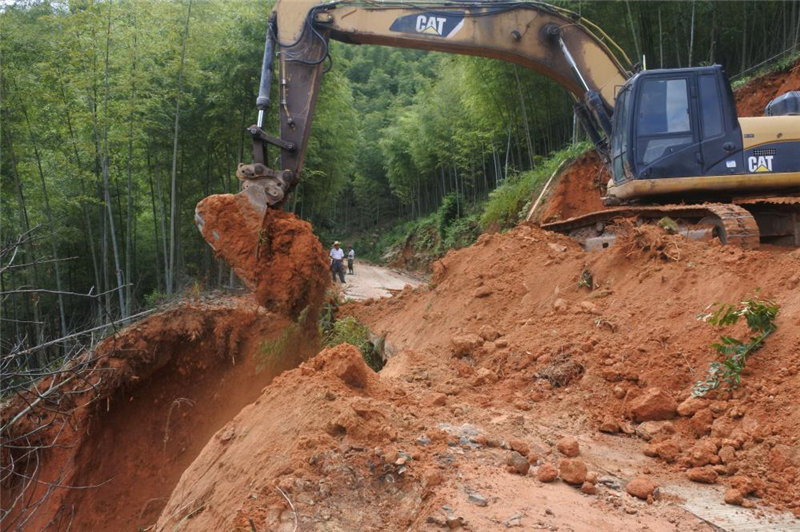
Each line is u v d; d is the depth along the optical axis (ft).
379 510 10.99
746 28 62.59
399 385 18.34
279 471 11.73
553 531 9.71
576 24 31.24
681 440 14.06
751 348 15.38
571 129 76.13
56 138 48.98
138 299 60.54
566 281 25.38
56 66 43.88
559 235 32.35
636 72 30.53
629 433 14.96
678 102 27.50
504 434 14.15
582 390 17.28
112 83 45.03
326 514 10.71
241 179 26.25
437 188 147.95
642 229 23.61
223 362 32.96
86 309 54.70
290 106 28.04
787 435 12.70
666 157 27.35
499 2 31.09
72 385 29.35
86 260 57.82
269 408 15.15
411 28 30.50
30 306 46.73
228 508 11.87
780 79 51.85
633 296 21.33
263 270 25.31
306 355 29.68
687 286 19.77
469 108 83.41
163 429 32.45
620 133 28.96
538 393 17.84
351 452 12.10
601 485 11.92
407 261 121.90
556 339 20.52
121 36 42.80
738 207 24.12
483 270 30.66
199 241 68.08
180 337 32.86
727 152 27.02
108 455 31.14
